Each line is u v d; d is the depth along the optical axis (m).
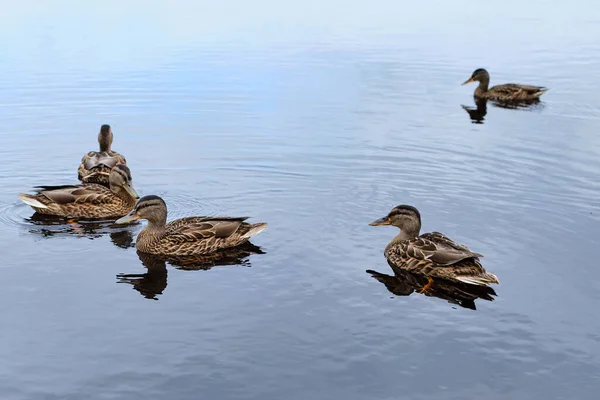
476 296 13.27
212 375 10.84
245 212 17.39
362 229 16.38
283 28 40.47
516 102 28.34
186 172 20.22
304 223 16.69
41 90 28.06
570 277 13.88
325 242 15.66
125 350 11.47
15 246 15.45
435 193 18.48
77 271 14.29
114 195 17.83
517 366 11.07
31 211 17.83
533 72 32.53
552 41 38.75
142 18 42.09
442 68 32.62
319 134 23.38
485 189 18.72
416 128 24.19
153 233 15.28
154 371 10.94
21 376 10.78
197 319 12.39
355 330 12.05
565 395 10.39
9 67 31.17
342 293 13.36
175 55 33.66
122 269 14.41
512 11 47.56
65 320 12.34
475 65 33.38
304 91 28.31
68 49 34.41
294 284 13.70
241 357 11.29
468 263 13.84
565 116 25.98
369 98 27.62
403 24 42.47
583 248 15.15
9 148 22.23
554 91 29.64
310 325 12.21
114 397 10.33
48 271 14.23
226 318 12.43
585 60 34.69
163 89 28.39
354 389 10.52
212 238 15.16
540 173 19.88
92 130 24.00
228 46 35.59
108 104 26.59
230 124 24.39
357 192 18.59
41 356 11.28
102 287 13.58
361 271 14.31
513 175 19.75
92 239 16.03
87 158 20.58
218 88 28.59
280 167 20.48
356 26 41.53
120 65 31.80
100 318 12.42
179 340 11.75
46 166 21.00
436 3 50.22
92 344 11.62
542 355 11.34
